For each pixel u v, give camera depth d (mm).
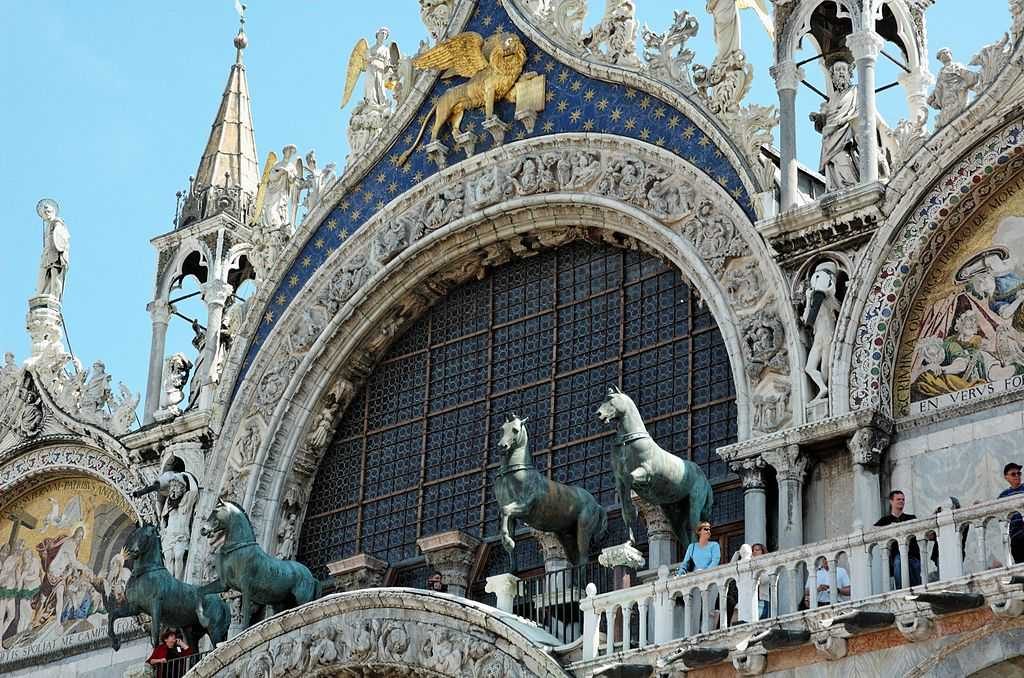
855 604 49750
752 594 52156
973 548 51125
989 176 58469
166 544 72688
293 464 72312
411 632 59375
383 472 71625
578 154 67875
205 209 77938
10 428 80125
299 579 66125
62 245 82688
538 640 56000
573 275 69250
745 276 62344
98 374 78375
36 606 78312
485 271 71250
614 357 67125
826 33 64625
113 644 69938
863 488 57344
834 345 59250
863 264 59406
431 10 73562
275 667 62250
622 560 57500
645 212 65625
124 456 75875
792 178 61562
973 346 57938
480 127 70875
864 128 60500
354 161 73125
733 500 62406
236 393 73375
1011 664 48188
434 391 71312
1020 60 58031
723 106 64375
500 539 66938
